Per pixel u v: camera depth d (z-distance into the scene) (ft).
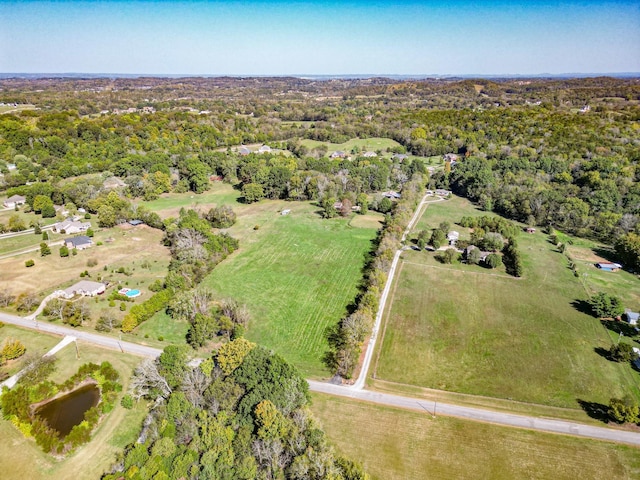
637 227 386.73
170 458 165.17
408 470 171.83
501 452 179.63
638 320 255.50
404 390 216.13
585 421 195.42
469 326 269.85
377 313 283.38
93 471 172.35
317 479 153.58
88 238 387.75
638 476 167.94
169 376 203.92
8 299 293.23
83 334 261.65
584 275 336.70
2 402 199.31
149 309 276.62
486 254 366.02
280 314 284.41
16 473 171.83
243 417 179.83
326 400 208.85
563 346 248.93
